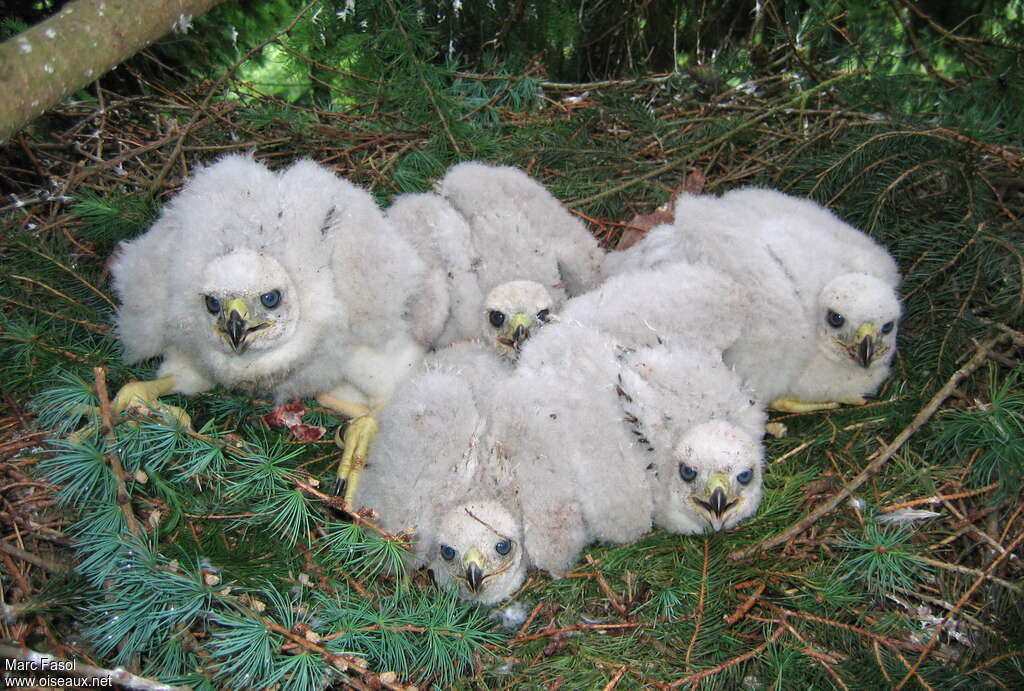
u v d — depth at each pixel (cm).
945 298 54
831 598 42
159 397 49
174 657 37
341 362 50
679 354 48
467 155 66
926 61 68
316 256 47
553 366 48
